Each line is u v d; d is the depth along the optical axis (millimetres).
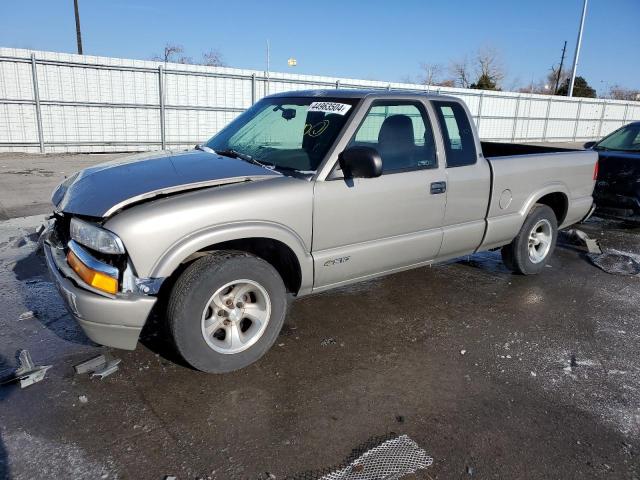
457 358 3568
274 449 2553
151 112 17625
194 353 3004
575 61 29766
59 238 3391
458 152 4262
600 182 7449
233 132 4285
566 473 2463
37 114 15680
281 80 19594
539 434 2752
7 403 2854
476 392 3145
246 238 3293
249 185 3162
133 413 2801
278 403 2943
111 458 2453
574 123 30688
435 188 4023
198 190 3045
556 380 3326
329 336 3820
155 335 3670
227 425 2727
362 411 2896
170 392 3006
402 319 4180
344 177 3482
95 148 16922
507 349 3736
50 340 3582
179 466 2414
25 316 3912
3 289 4449
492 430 2771
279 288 3293
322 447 2580
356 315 4223
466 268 5586
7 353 3396
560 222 5504
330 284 3674
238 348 3193
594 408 3020
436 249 4223
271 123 4066
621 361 3619
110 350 3457
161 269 2799
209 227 2928
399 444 2619
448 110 4254
